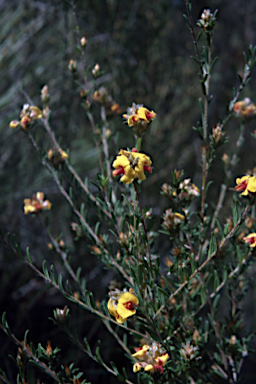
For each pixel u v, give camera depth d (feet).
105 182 1.32
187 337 1.40
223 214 2.54
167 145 2.81
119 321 1.27
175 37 3.36
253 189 1.26
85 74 1.59
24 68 2.25
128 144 2.64
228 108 1.40
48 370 1.32
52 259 2.31
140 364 1.27
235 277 1.42
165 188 1.40
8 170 2.16
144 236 1.27
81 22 2.68
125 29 2.85
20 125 1.48
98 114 2.47
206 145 1.41
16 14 2.31
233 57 3.44
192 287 1.49
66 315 1.33
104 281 2.11
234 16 3.46
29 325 1.87
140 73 2.86
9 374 1.69
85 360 1.83
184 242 1.42
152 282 1.30
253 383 1.85
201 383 1.46
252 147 3.02
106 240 1.47
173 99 3.01
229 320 1.49
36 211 1.50
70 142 2.32
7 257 2.10
